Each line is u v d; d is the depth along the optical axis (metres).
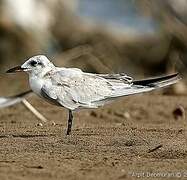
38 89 11.12
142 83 11.64
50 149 10.24
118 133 11.75
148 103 18.39
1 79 23.67
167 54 27.86
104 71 25.55
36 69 11.16
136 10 28.70
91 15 32.19
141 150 10.13
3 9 26.55
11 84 23.09
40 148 10.31
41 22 27.59
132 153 9.95
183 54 27.03
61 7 29.69
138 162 9.28
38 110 17.03
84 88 11.30
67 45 28.92
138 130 12.23
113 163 9.20
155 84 11.64
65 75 11.31
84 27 30.11
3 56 26.44
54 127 12.80
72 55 25.64
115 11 32.53
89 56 25.75
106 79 11.59
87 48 26.34
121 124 14.14
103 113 16.64
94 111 16.86
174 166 9.00
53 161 9.31
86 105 11.30
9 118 15.72
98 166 8.98
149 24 30.34
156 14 26.66
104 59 26.84
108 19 31.78
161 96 20.05
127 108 17.50
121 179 8.18
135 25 30.89
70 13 30.30
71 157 9.64
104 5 33.06
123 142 10.73
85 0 33.94
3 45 26.45
